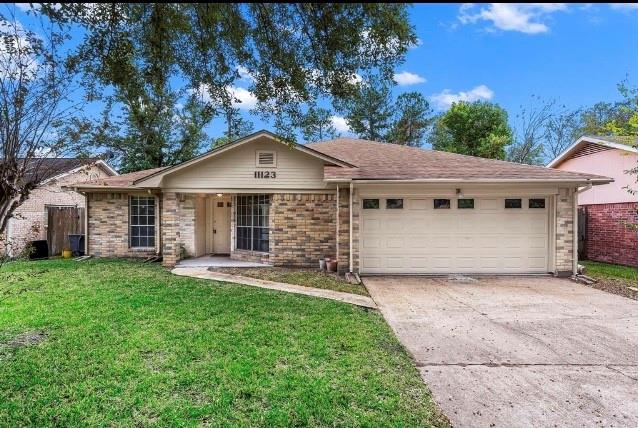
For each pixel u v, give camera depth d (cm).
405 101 3347
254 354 462
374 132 3316
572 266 1023
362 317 634
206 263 1214
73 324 564
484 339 543
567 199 1027
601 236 1379
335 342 511
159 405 345
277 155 1174
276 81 444
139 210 1373
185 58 434
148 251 1364
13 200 321
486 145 2850
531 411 351
